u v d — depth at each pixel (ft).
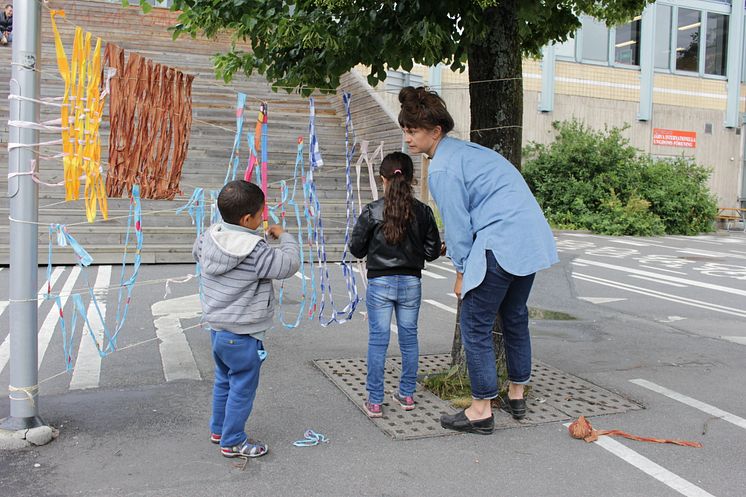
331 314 22.75
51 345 18.06
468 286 11.75
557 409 13.71
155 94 12.49
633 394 14.89
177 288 26.40
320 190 40.96
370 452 11.47
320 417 13.07
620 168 63.57
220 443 11.16
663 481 10.60
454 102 57.88
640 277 34.73
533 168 65.10
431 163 12.12
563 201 64.03
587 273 35.65
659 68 74.02
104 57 11.69
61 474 10.39
